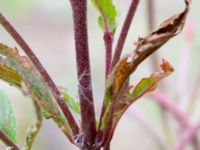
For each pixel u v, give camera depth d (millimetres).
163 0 1442
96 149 303
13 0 1469
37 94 301
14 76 308
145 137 1095
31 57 300
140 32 1186
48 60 1396
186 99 688
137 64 284
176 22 277
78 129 306
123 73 287
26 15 1489
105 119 301
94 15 1293
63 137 1046
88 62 297
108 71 314
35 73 300
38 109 346
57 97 304
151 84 298
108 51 317
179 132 622
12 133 343
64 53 1430
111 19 321
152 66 659
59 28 1520
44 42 1472
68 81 1177
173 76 969
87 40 295
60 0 1535
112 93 293
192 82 797
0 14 294
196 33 796
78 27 294
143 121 660
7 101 343
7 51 297
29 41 1471
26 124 993
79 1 291
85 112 301
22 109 1029
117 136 1113
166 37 275
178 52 1046
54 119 304
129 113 659
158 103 633
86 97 300
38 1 1513
